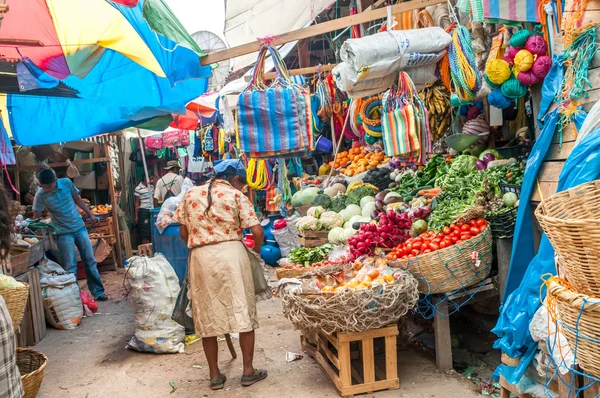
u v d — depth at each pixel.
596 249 1.65
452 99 4.93
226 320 3.70
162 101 5.84
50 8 4.09
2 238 2.61
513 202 3.83
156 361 4.53
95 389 4.01
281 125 4.47
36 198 6.74
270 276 7.42
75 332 5.60
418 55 4.10
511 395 3.11
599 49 3.13
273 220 8.91
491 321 4.48
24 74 4.38
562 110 3.27
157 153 13.01
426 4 4.18
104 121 6.58
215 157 12.04
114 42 4.45
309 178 8.48
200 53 4.61
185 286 4.08
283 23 7.27
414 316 5.05
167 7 4.39
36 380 3.58
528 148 4.83
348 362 3.46
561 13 3.57
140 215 11.59
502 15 3.76
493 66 3.83
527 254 3.49
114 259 9.49
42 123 6.40
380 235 4.24
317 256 5.09
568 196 2.18
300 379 3.85
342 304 3.31
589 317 1.72
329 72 7.99
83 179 10.80
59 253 7.11
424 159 4.35
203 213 3.80
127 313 6.29
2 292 3.36
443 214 4.04
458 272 3.67
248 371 3.84
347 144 9.23
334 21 4.28
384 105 4.59
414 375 3.74
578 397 2.32
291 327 5.09
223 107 8.23
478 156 5.43
